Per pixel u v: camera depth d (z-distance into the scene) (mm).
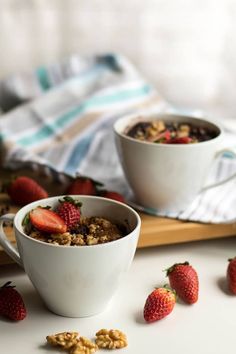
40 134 1108
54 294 736
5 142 1047
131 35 1296
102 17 1275
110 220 796
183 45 1316
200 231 872
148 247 878
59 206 789
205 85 1355
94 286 728
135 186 892
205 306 774
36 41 1271
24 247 724
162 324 746
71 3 1256
